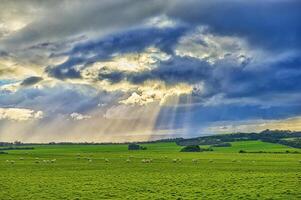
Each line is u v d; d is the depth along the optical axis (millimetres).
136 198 49969
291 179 65062
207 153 190750
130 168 95188
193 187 58781
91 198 50375
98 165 105000
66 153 187875
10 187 59906
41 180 69062
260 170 87938
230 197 49438
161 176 75188
